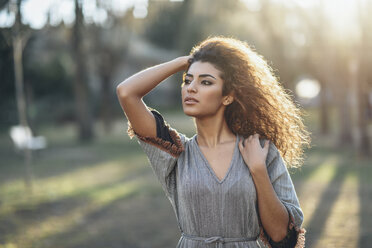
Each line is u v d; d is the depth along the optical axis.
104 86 22.55
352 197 7.12
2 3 7.32
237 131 1.93
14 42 7.89
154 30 26.11
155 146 1.84
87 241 5.06
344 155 13.09
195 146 1.86
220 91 1.81
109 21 13.67
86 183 9.15
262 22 16.38
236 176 1.76
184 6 17.53
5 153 15.12
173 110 38.00
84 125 19.41
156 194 7.77
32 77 21.67
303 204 6.70
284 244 1.78
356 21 12.38
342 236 5.01
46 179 9.73
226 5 16.61
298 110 2.08
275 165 1.83
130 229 5.54
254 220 1.78
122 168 11.44
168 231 5.43
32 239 5.16
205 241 1.77
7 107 21.77
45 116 26.31
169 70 1.88
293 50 17.81
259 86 1.90
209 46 1.86
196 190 1.77
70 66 23.42
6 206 6.88
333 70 14.91
